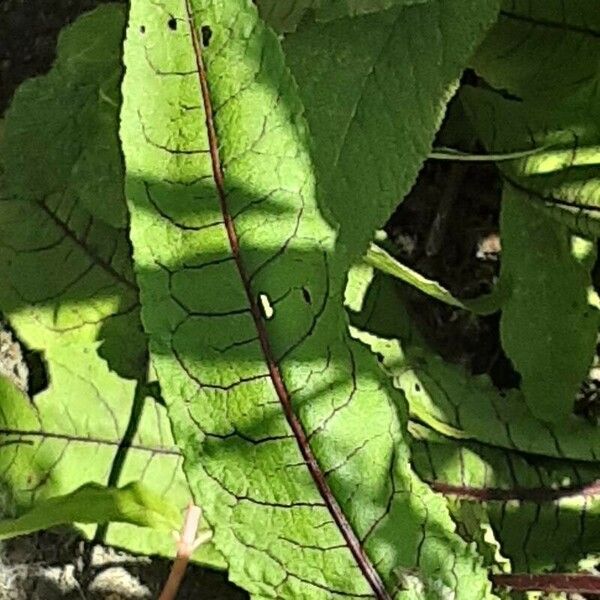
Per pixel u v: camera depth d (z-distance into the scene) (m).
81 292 0.45
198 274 0.29
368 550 0.30
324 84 0.37
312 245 0.29
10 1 0.51
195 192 0.28
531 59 0.44
